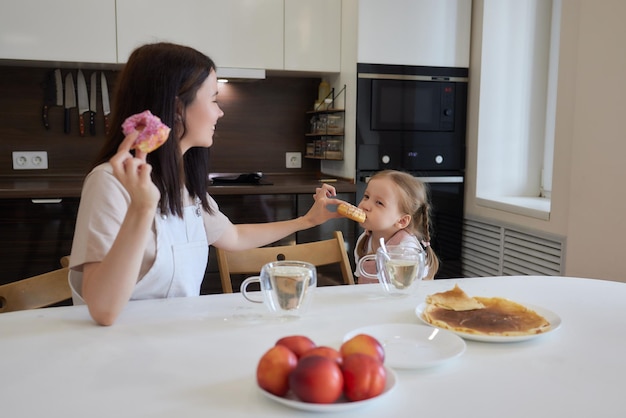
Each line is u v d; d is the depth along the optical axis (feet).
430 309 3.63
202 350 3.09
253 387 2.63
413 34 9.95
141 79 4.02
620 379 2.75
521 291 4.39
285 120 11.35
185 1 9.43
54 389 2.60
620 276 7.25
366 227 5.65
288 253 5.63
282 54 10.00
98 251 3.60
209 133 4.42
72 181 9.72
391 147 10.02
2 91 9.89
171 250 4.33
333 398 2.33
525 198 10.27
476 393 2.58
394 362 2.79
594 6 7.53
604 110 7.43
